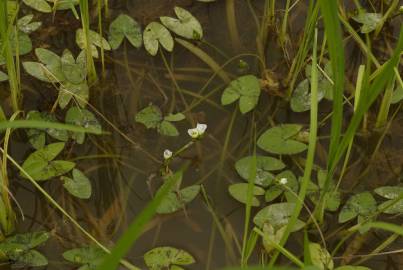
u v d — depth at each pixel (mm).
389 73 1567
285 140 1827
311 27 1798
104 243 1752
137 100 1899
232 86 1881
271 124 1880
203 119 1878
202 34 1968
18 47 1903
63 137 1833
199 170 1825
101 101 1898
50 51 1904
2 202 1716
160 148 1848
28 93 1893
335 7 1496
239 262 1740
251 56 1959
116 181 1816
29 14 1970
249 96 1870
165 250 1719
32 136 1823
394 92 1880
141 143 1852
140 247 1749
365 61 1968
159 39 1938
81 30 1935
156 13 2004
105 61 1938
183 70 1934
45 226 1769
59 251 1740
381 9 2018
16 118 1853
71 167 1790
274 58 1961
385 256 1744
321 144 1858
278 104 1902
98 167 1830
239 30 1991
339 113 1587
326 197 1774
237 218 1780
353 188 1816
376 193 1811
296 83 1926
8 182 1803
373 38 1988
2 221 1733
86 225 1773
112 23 1953
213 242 1757
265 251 1746
